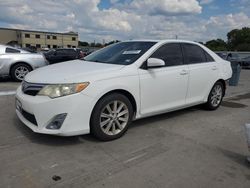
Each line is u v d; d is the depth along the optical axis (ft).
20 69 29.43
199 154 11.94
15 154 11.08
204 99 18.16
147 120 16.40
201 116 17.89
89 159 10.94
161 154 11.74
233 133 14.88
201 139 13.76
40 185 8.98
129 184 9.30
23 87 12.81
